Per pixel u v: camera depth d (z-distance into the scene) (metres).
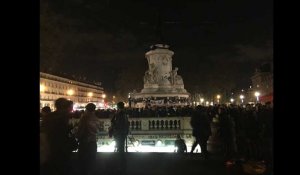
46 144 8.27
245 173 11.34
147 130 24.92
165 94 41.66
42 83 80.94
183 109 25.88
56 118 8.51
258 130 13.84
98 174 11.38
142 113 26.16
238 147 16.19
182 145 16.98
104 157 14.74
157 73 43.12
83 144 9.94
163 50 43.22
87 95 125.69
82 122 10.02
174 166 13.17
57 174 8.35
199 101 93.94
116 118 11.98
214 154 16.80
